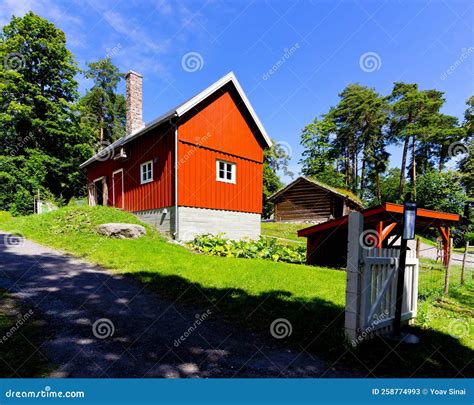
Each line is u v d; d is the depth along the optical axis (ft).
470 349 12.57
